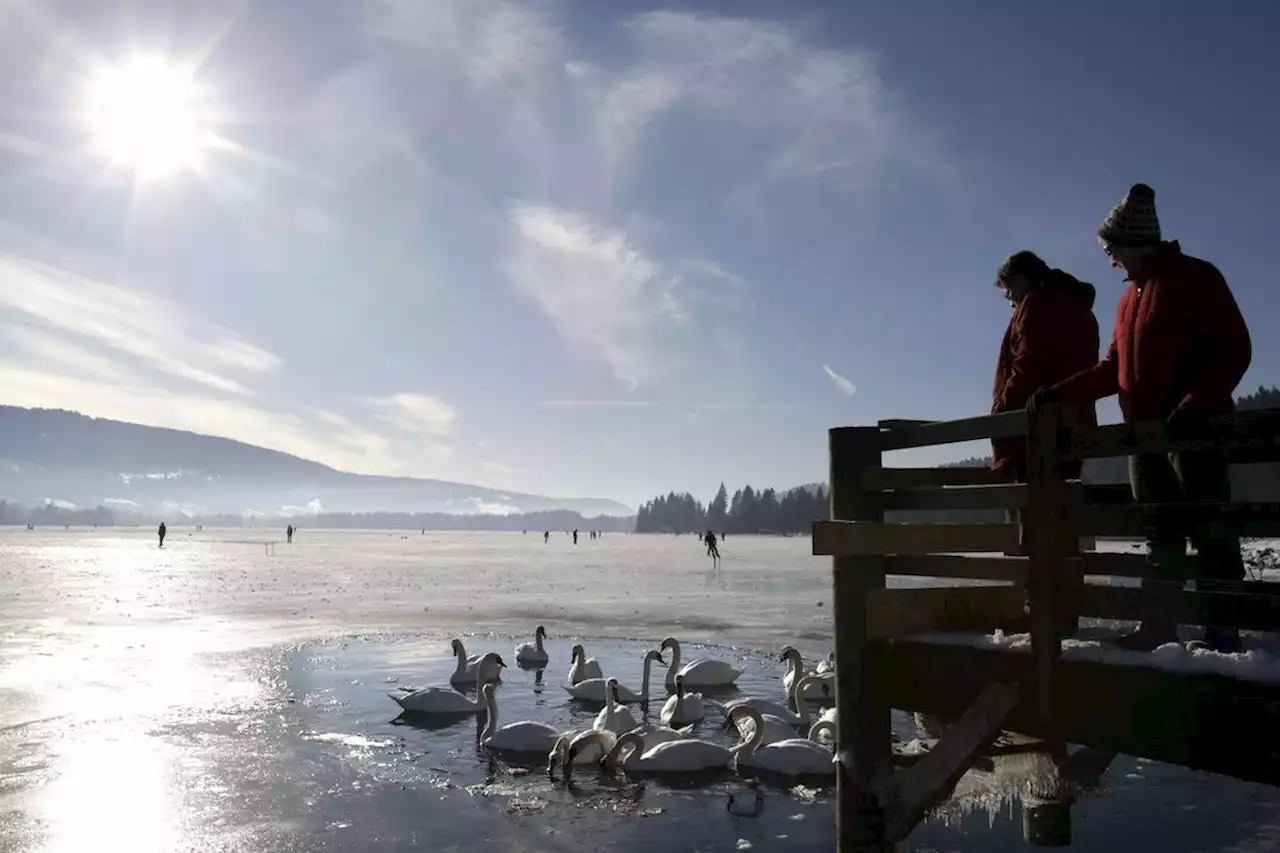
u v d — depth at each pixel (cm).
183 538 13200
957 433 545
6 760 1166
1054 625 472
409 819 958
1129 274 509
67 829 927
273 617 2720
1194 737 405
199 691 1603
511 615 2841
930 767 503
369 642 2230
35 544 9581
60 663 1861
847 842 551
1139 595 443
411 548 9462
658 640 2317
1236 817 939
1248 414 408
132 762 1160
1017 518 630
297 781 1086
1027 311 616
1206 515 450
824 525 550
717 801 1019
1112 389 519
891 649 558
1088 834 895
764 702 1405
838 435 605
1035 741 650
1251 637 529
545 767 1153
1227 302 470
